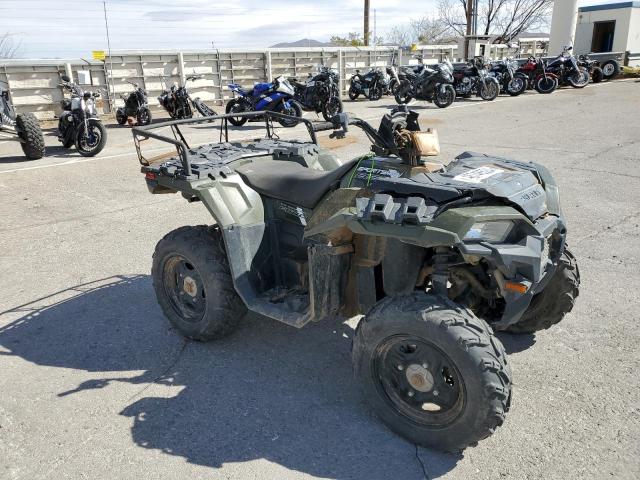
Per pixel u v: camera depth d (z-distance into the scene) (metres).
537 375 3.54
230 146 4.33
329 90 15.23
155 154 11.01
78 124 10.84
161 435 3.12
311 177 3.58
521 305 2.95
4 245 6.11
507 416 3.18
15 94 16.56
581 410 3.21
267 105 14.03
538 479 2.73
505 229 2.82
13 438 3.12
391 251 3.10
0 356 3.96
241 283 3.66
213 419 3.24
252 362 3.80
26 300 4.80
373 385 3.02
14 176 9.35
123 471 2.86
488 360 2.58
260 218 3.78
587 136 11.31
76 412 3.33
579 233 5.92
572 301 3.65
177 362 3.82
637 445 2.93
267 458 2.93
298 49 22.36
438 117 15.07
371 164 3.23
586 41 29.30
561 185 7.70
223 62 20.78
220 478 2.80
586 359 3.70
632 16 27.42
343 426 3.15
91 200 7.79
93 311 4.57
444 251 2.95
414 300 2.79
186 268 4.04
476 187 2.84
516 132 12.16
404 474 2.79
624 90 20.19
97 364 3.83
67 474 2.85
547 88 20.09
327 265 3.27
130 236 6.30
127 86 18.80
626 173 8.23
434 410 2.90
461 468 2.82
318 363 3.77
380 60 25.14
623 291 4.61
